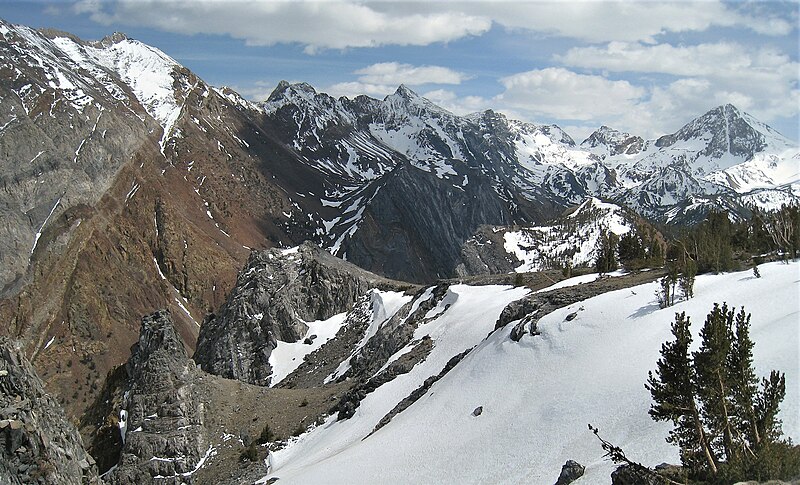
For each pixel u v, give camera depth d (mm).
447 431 64562
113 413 87312
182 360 86250
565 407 56219
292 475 69000
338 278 139250
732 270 74500
